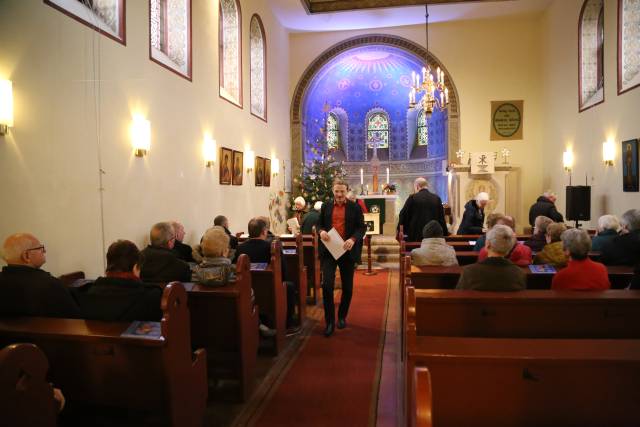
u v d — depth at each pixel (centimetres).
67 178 448
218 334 383
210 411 364
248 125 1020
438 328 321
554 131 1257
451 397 212
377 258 1130
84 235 473
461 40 1387
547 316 310
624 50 887
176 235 580
